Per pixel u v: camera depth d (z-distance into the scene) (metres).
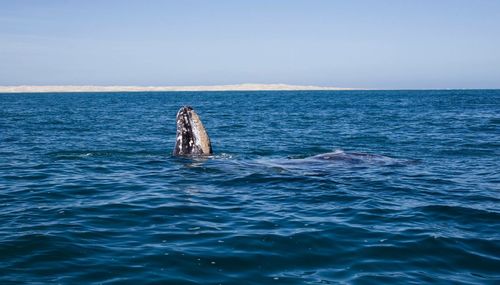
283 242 8.64
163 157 19.02
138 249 8.26
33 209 11.02
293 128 35.62
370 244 8.60
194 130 18.09
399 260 7.89
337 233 9.18
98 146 24.17
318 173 15.16
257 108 71.25
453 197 12.21
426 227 9.57
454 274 7.34
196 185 13.60
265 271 7.39
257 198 12.05
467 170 16.41
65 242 8.53
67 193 12.73
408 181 14.23
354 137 28.94
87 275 7.14
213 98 134.00
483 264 7.73
